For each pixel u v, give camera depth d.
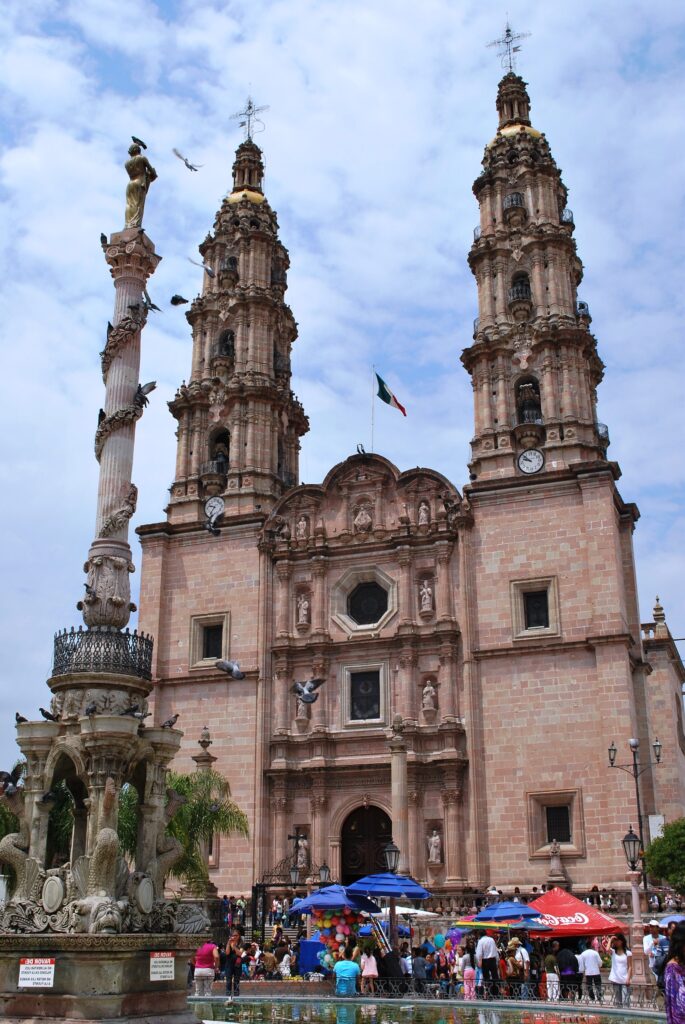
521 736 56.28
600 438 65.75
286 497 66.19
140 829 25.33
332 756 60.22
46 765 24.95
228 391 70.75
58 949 21.59
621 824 52.59
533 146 70.75
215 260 75.56
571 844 53.91
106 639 25.48
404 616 60.53
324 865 49.38
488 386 64.56
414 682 59.56
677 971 12.52
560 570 58.28
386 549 62.84
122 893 23.44
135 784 25.75
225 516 67.31
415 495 63.12
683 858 58.06
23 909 22.98
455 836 55.50
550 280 65.94
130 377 28.94
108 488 27.89
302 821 59.91
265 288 74.19
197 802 50.88
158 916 23.81
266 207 78.00
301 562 64.69
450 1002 32.97
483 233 69.12
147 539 68.25
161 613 66.56
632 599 60.84
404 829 51.78
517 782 55.62
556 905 37.22
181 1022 22.38
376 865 58.50
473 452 63.69
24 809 24.77
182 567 67.38
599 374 68.31
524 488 60.34
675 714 75.19
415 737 57.97
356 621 63.19
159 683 64.69
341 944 40.66
